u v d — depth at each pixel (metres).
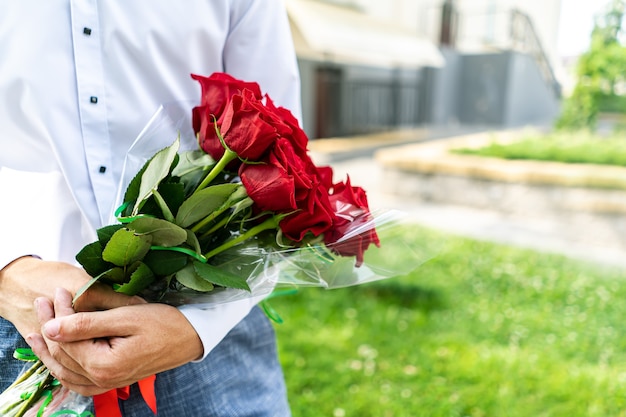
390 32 10.18
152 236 0.68
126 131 0.85
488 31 12.25
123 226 0.69
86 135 0.82
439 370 2.53
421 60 10.56
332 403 2.28
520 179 6.01
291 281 0.82
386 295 3.43
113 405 0.81
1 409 0.77
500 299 3.49
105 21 0.80
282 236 0.75
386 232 0.82
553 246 4.96
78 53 0.79
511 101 12.00
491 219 5.94
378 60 10.73
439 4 11.97
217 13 0.89
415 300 3.37
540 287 3.71
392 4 11.37
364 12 10.80
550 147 6.94
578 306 3.41
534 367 2.57
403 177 6.87
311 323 3.01
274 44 0.96
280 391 1.08
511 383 2.41
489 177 6.23
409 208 6.32
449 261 4.21
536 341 2.89
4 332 0.85
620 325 3.13
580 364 2.64
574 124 8.50
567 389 2.37
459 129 12.16
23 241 0.78
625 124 7.71
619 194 5.39
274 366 1.10
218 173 0.73
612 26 8.10
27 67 0.77
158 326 0.68
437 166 6.57
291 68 0.99
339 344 2.76
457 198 6.52
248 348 1.03
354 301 3.34
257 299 0.91
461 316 3.18
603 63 8.17
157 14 0.82
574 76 8.57
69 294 0.69
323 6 9.52
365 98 10.91
